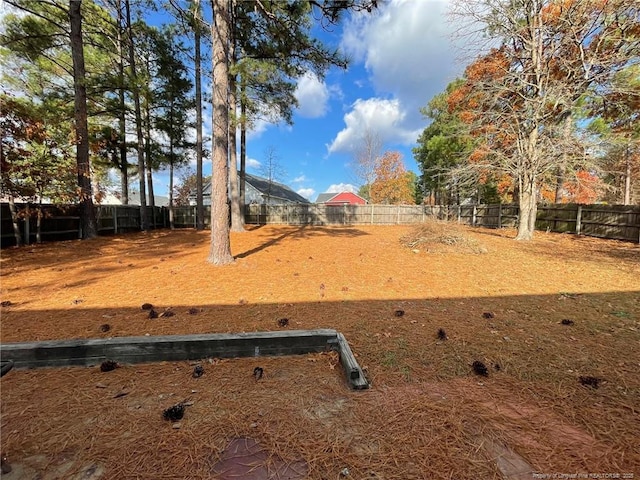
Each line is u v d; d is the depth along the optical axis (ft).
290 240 32.71
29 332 8.55
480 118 32.99
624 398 5.80
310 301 11.82
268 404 5.57
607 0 25.43
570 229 37.81
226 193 18.78
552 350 7.82
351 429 4.96
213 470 4.14
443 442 4.68
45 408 5.38
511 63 31.78
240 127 36.01
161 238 33.71
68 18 29.94
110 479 3.98
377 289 13.69
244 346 7.27
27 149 22.18
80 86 27.66
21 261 19.44
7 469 4.09
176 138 49.21
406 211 60.49
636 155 49.93
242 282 14.58
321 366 7.00
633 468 4.23
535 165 29.94
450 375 6.63
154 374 6.56
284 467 4.21
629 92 27.20
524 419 5.23
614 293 13.30
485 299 12.36
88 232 31.35
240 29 31.78
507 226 46.14
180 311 10.47
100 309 10.61
